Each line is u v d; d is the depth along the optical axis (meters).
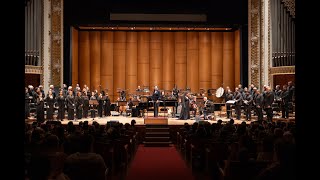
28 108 19.69
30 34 22.95
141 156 13.63
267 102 18.73
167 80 28.36
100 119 21.53
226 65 28.06
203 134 9.88
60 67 24.69
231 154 6.80
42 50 23.92
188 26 25.58
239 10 25.33
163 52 28.47
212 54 28.22
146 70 28.38
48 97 20.20
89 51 27.97
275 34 22.98
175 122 19.58
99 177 5.31
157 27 26.33
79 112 21.12
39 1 23.58
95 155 5.35
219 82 28.11
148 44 28.42
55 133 9.02
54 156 4.53
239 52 26.38
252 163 5.59
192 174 10.01
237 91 21.38
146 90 23.44
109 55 28.16
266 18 23.59
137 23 25.20
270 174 4.77
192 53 28.38
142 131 18.23
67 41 25.38
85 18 25.16
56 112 22.16
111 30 28.22
